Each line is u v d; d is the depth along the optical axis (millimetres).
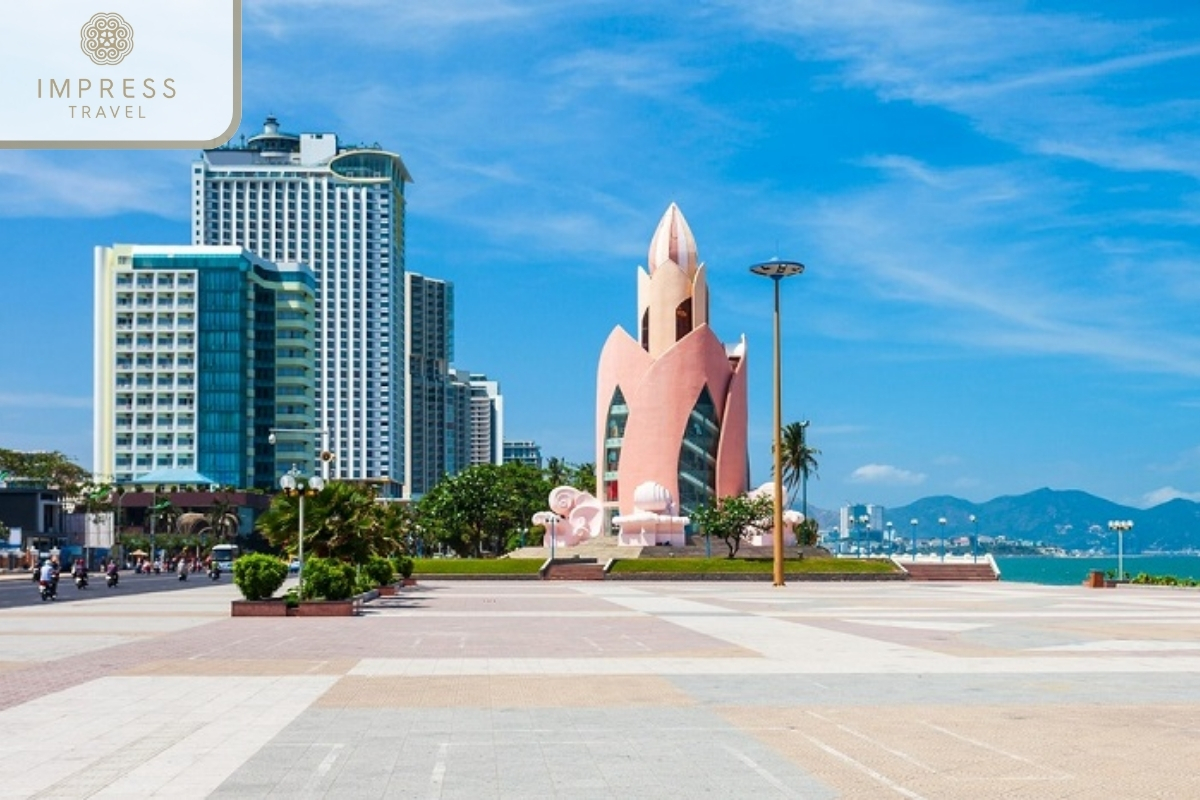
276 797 12953
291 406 165000
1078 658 27703
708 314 121125
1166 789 13414
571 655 28219
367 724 17719
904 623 39688
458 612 45750
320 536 48906
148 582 86938
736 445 117625
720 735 16797
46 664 25891
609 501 120625
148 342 154500
